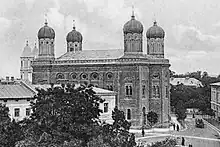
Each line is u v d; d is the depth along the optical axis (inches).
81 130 2452.0
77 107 2480.3
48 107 2482.8
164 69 6555.1
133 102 6190.9
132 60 6205.7
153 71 6486.2
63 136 2399.1
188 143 5039.4
